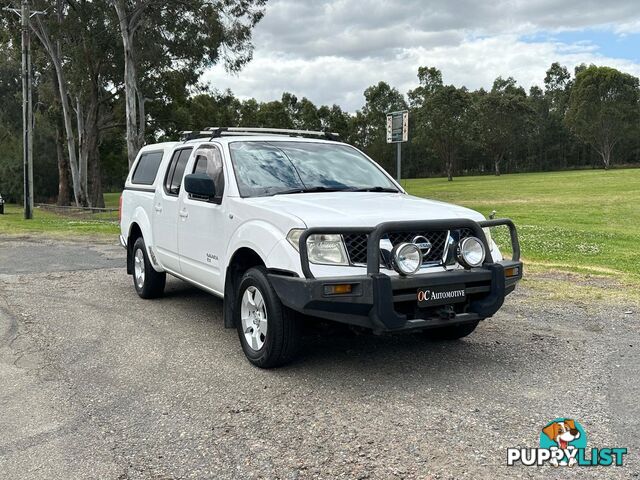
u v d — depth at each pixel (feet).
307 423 12.73
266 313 15.56
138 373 16.07
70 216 94.38
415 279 14.26
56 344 18.89
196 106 138.51
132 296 26.30
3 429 12.67
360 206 15.94
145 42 101.40
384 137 300.61
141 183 26.09
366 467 10.82
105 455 11.44
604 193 118.32
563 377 15.38
